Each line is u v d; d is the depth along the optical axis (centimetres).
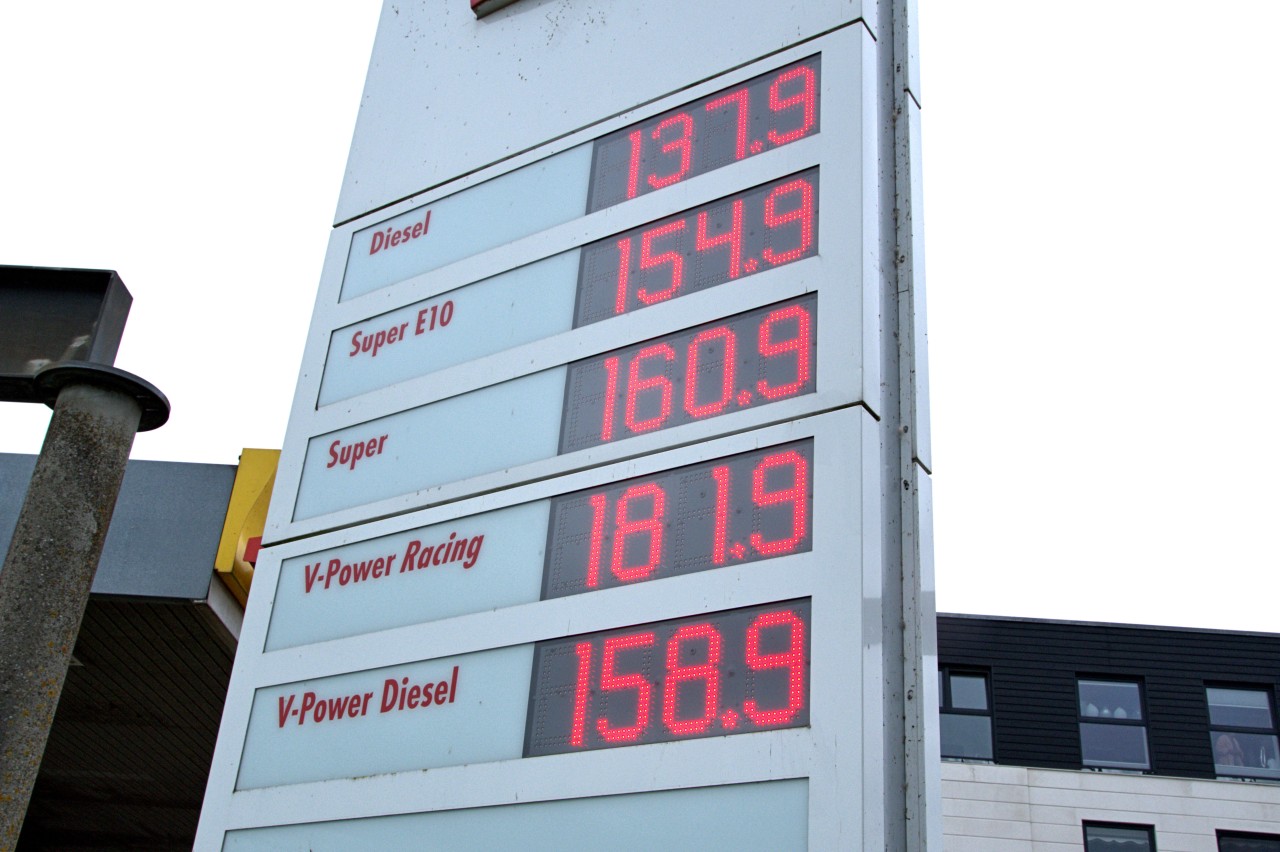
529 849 509
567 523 575
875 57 620
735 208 609
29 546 518
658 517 548
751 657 492
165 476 1055
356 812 565
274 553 671
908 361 543
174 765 1373
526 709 541
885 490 515
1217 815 2286
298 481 691
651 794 490
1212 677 2436
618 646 529
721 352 570
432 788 548
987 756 2372
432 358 681
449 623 585
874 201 571
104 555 1017
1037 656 2456
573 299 642
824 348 538
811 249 571
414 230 743
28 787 488
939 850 459
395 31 847
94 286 605
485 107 759
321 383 720
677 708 501
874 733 455
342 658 611
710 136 645
